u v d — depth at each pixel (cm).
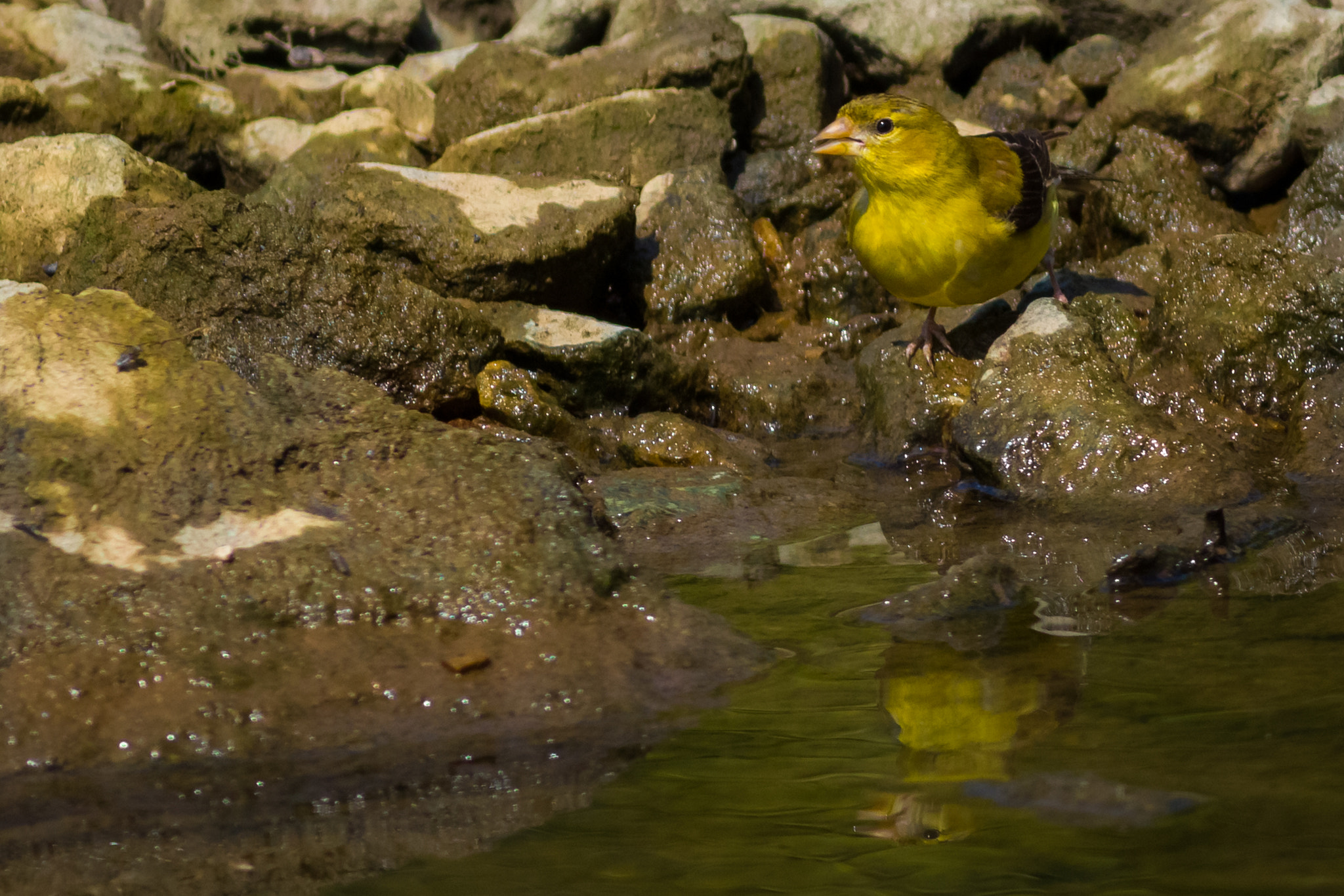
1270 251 1187
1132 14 1695
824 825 506
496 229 1305
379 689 668
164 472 778
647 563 894
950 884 452
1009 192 1107
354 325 1148
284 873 491
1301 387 1116
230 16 1795
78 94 1585
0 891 486
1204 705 600
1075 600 783
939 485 1089
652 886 464
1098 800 509
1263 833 472
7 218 1296
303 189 1503
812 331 1434
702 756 585
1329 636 688
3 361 820
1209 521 852
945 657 695
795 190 1598
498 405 1162
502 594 750
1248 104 1491
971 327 1309
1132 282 1386
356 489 796
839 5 1720
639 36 1636
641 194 1486
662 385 1259
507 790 562
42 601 689
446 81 1634
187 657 675
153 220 1178
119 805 564
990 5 1698
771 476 1133
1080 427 1048
